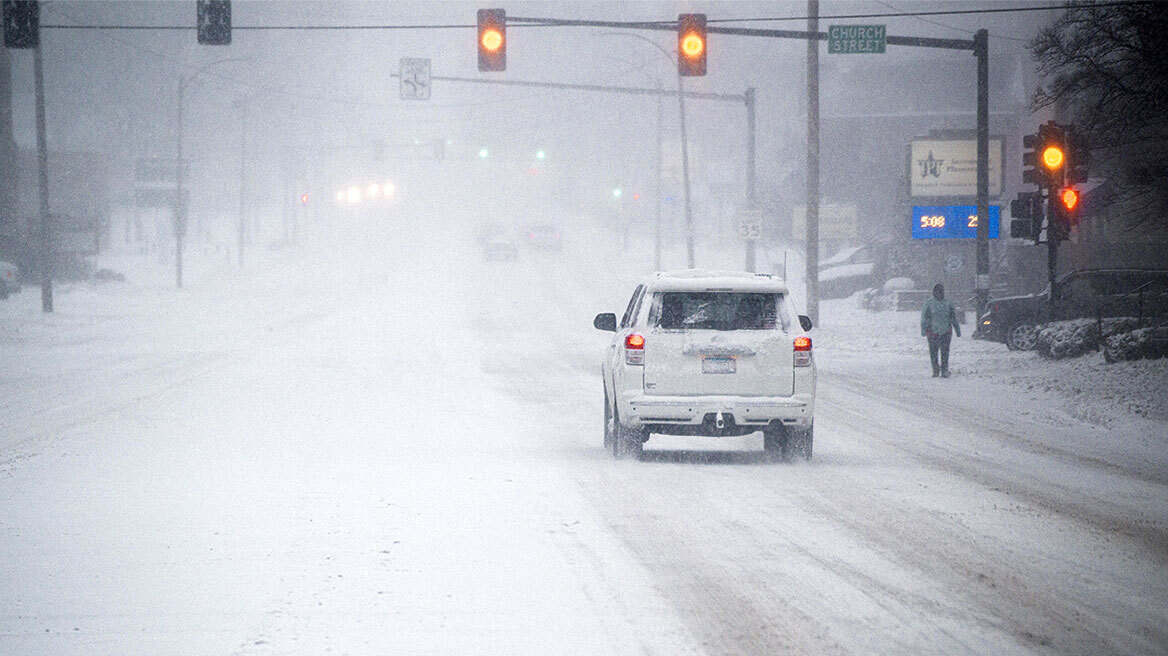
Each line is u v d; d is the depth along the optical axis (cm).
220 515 2684
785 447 3534
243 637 1758
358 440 4006
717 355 3412
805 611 1883
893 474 3300
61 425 4366
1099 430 4353
